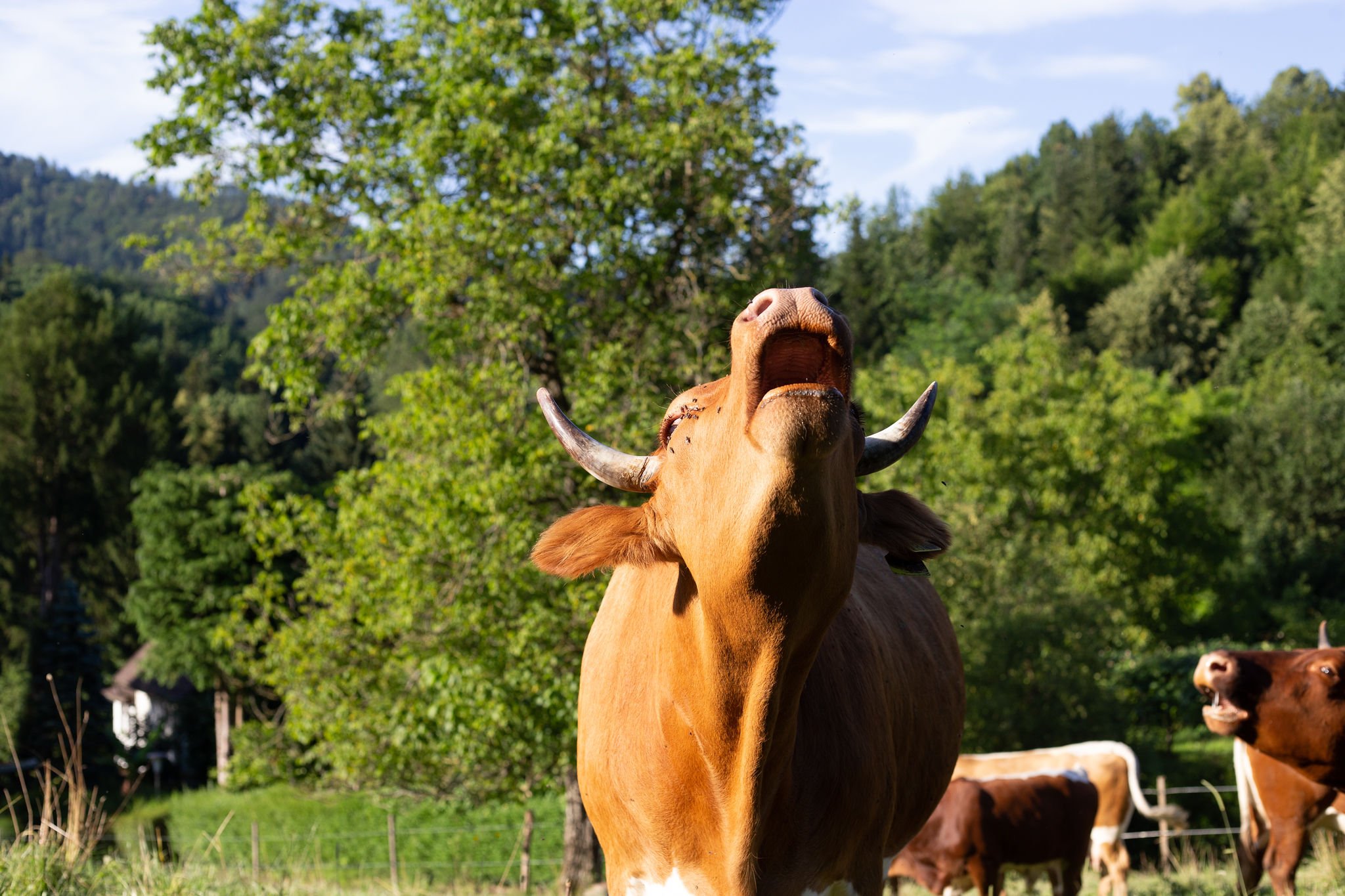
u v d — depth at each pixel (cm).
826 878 285
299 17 1450
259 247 1552
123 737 3409
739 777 256
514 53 1341
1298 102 11438
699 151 1299
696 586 251
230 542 3048
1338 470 4331
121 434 4597
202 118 1404
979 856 921
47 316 4766
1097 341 7206
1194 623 3844
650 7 1352
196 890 551
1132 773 1094
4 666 3994
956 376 3422
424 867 1906
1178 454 4459
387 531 1273
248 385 7344
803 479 209
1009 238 9612
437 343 1374
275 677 1338
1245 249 8619
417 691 1238
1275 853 678
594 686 315
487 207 1330
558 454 1238
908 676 363
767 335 202
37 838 540
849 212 1398
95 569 4628
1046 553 2158
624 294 1398
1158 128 11312
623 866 294
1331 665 495
